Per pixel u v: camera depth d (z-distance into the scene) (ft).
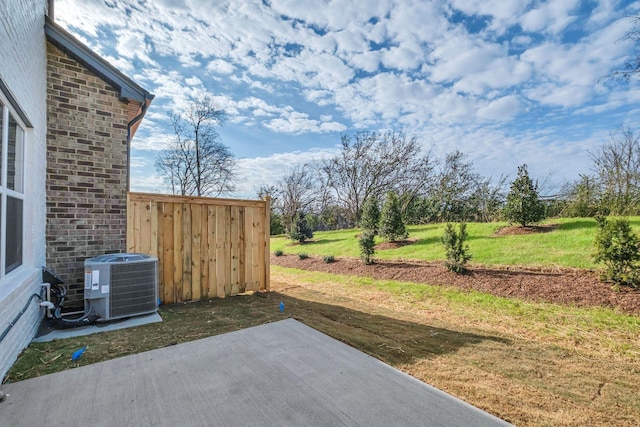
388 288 21.45
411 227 40.73
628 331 12.56
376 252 31.30
